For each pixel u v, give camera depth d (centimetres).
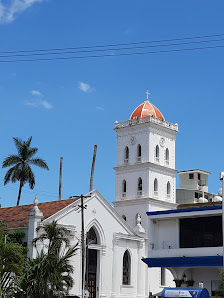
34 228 5956
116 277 6831
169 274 7681
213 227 5534
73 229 6347
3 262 3944
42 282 3725
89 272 6606
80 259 6359
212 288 5572
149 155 8906
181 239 5728
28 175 8606
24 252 5500
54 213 6325
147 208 8675
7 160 8625
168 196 9138
